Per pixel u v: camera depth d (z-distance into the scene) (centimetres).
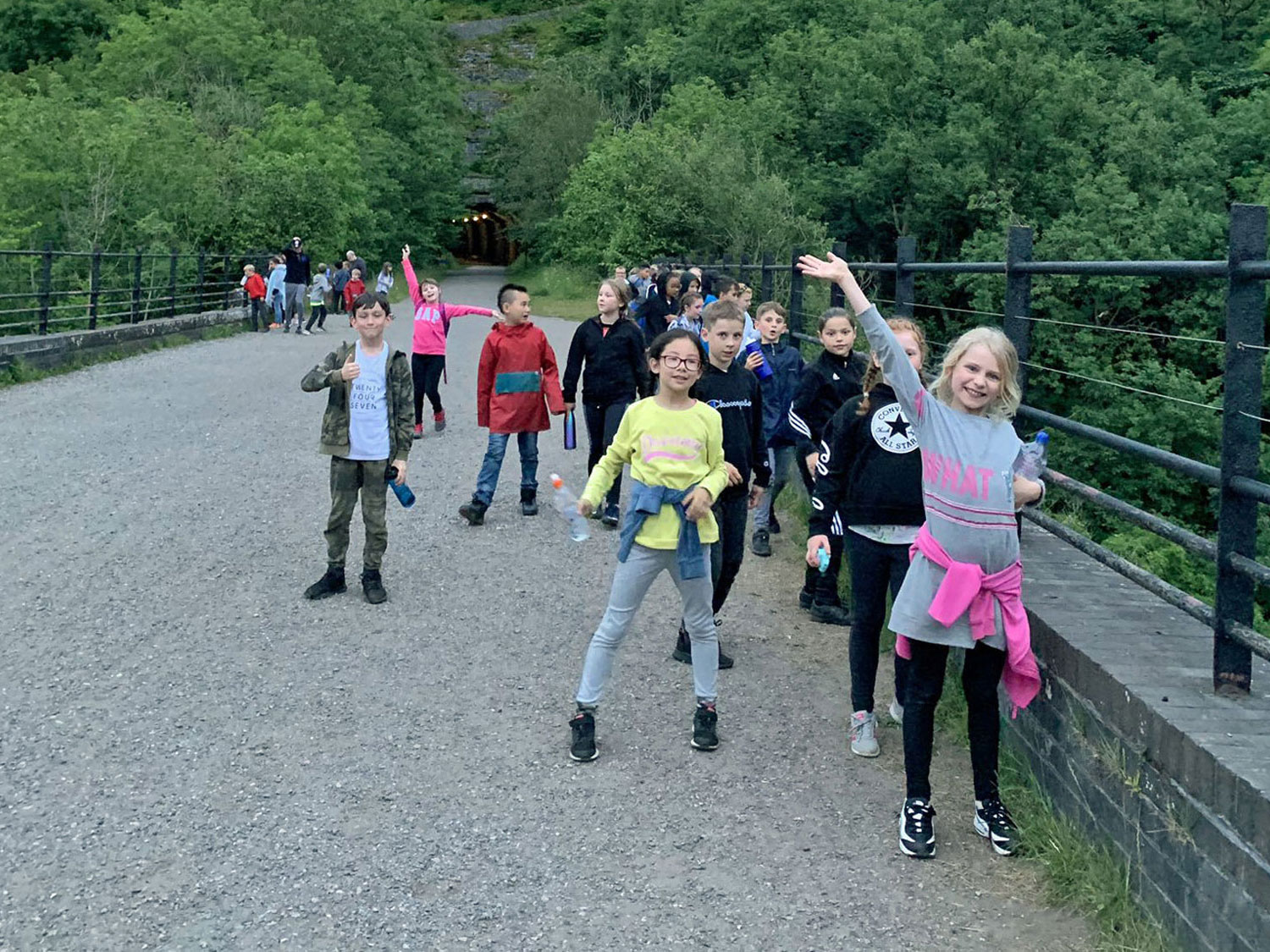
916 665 383
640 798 417
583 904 347
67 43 6988
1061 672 393
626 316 796
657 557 446
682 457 441
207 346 2120
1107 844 356
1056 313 2550
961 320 3591
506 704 498
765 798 420
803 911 345
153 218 3009
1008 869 373
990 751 386
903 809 399
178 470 945
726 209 3822
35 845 372
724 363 537
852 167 4447
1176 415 2317
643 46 7306
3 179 2880
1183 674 356
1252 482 329
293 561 700
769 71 5169
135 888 349
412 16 8112
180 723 468
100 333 1753
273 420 1225
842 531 601
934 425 370
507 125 6850
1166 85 4003
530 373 801
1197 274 370
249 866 363
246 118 4581
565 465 1020
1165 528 386
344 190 4603
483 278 6362
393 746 454
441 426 1184
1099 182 3372
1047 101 4072
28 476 895
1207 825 298
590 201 4638
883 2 5544
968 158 4097
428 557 719
